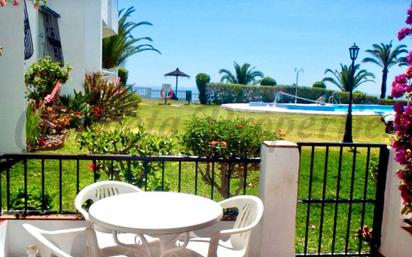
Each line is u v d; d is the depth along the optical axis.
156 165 4.03
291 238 3.21
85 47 12.24
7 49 6.36
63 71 9.12
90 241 2.49
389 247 3.47
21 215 3.22
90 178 5.35
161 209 2.50
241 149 3.63
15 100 6.48
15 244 3.19
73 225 3.21
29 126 6.86
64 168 5.83
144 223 2.25
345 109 21.53
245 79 35.09
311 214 4.72
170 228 2.20
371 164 4.26
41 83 8.52
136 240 2.73
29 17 8.90
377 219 3.57
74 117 8.95
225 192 4.05
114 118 11.07
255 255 3.29
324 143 3.37
